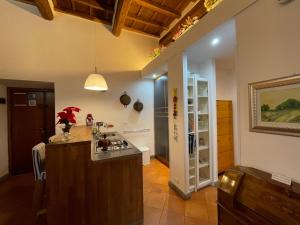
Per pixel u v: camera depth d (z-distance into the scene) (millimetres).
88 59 4203
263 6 1470
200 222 2137
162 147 4527
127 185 2021
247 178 1470
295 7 1247
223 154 3527
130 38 4645
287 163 1316
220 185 1651
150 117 4887
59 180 1776
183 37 2592
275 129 1384
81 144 1840
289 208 1111
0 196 2920
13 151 4117
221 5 1880
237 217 1432
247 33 1614
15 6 3562
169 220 2178
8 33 3502
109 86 4406
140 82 4758
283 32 1324
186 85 2668
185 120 2664
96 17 4246
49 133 4504
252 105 1571
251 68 1582
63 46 3957
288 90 1293
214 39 2240
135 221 2059
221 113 3510
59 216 1783
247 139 1641
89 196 1864
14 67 3539
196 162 2955
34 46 3705
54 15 3861
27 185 3404
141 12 4039
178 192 2844
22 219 2254
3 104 3924
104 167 1918
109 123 4391
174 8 3783
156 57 3615
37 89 4418
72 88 4047
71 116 2023
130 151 2139
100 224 1901
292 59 1269
